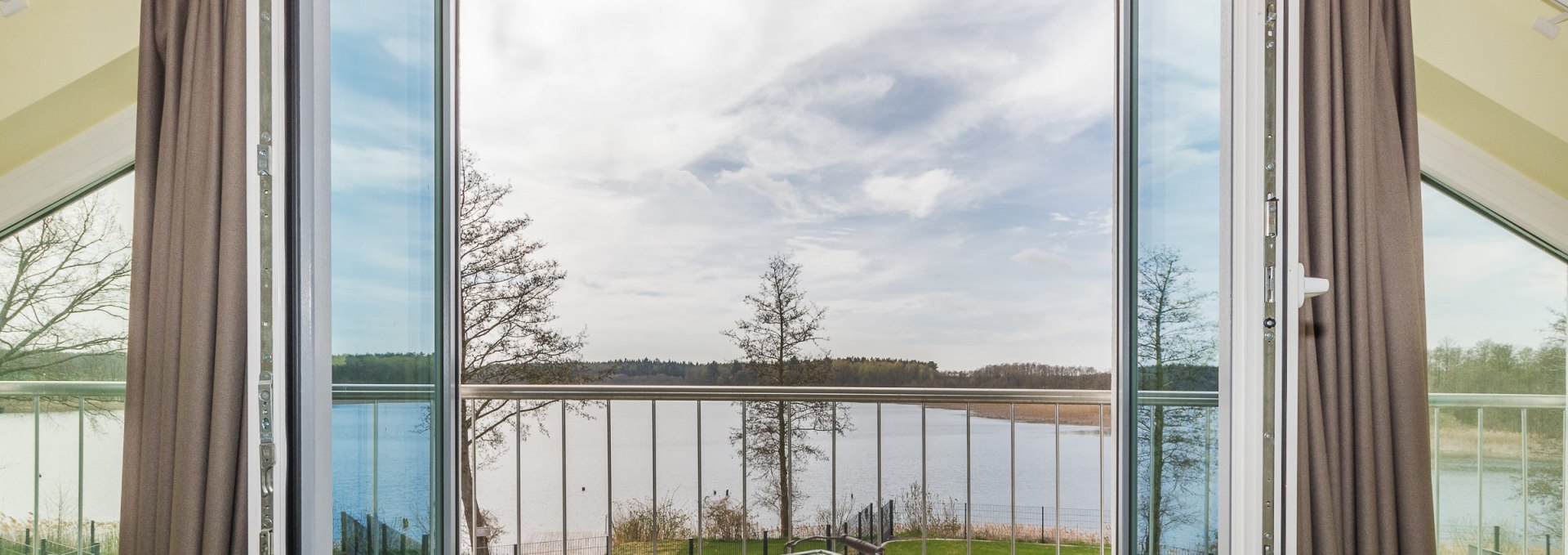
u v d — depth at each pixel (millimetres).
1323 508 1467
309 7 1111
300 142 1089
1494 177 2295
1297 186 1068
